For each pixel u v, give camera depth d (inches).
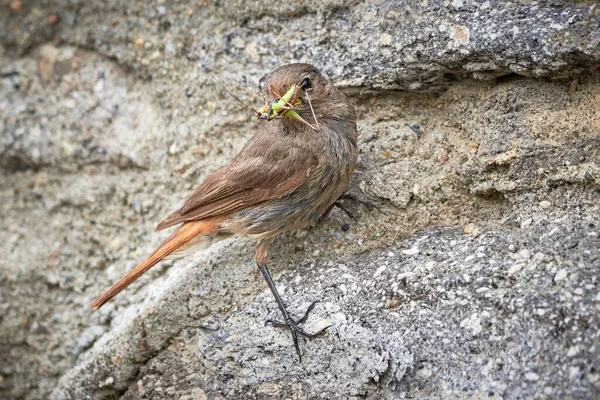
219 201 378.9
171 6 444.8
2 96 491.5
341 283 368.5
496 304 321.1
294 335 358.6
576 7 325.7
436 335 327.9
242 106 432.5
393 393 331.3
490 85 370.3
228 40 431.2
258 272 396.8
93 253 463.8
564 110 345.7
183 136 448.1
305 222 384.8
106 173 469.1
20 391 477.1
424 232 377.4
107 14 467.2
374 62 387.9
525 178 353.7
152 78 458.6
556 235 334.0
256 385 368.8
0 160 489.4
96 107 471.5
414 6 371.6
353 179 398.0
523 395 296.2
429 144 388.5
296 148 371.2
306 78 370.0
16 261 475.8
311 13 407.5
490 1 348.8
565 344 297.6
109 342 423.8
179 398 388.5
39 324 468.4
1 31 494.6
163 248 380.5
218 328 389.4
